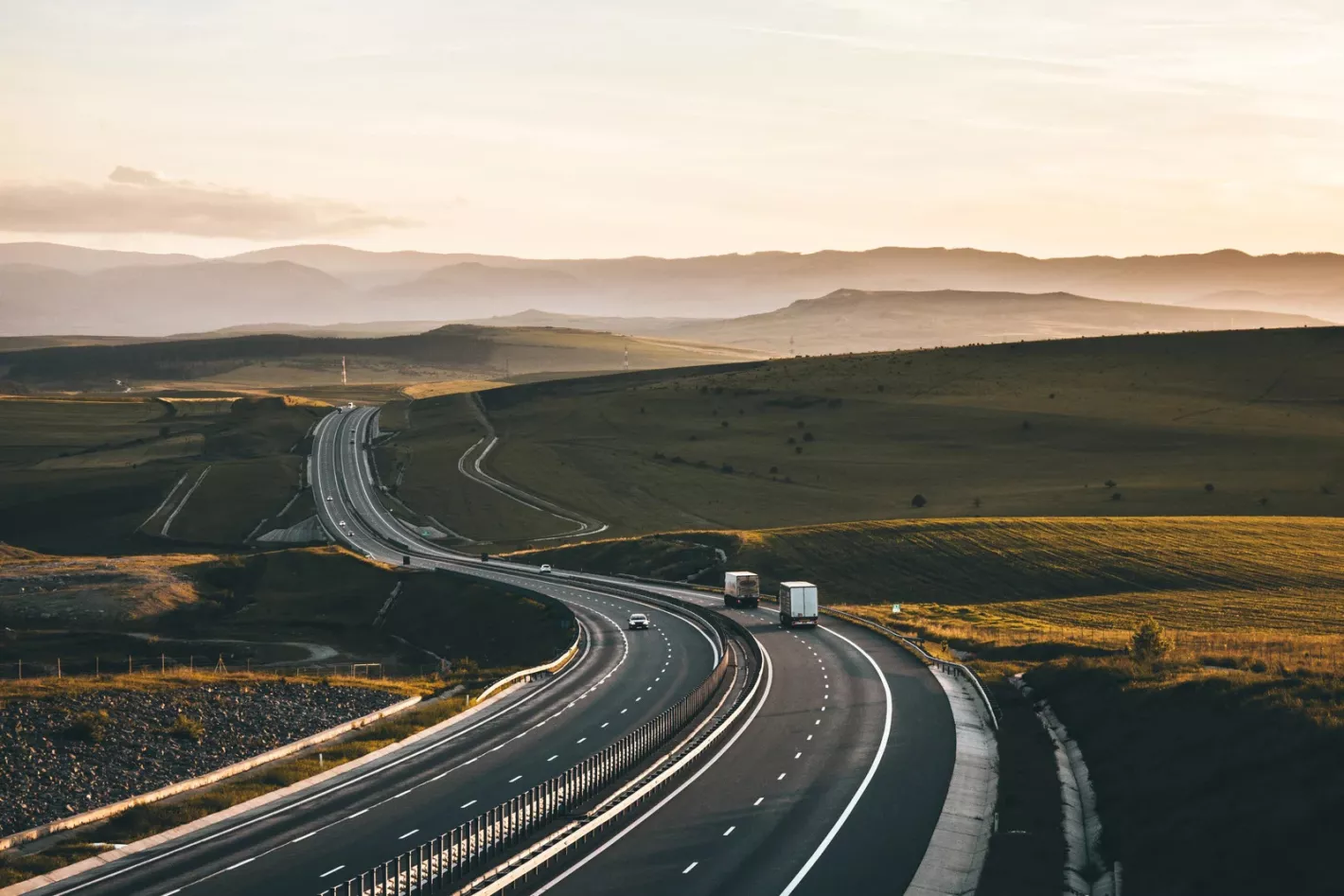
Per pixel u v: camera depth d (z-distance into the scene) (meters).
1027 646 72.56
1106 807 40.31
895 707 59.16
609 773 44.50
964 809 41.88
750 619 95.38
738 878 34.94
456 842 38.09
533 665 82.00
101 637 104.56
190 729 56.88
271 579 130.00
